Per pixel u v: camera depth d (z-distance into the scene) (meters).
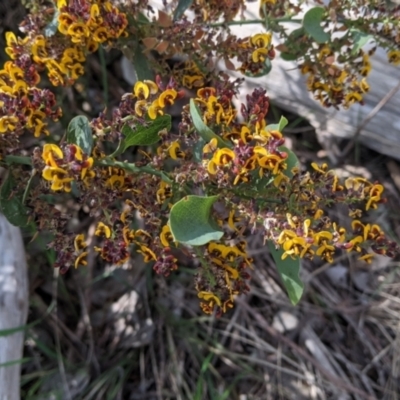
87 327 0.63
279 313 0.66
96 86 0.70
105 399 0.61
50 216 0.39
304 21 0.45
